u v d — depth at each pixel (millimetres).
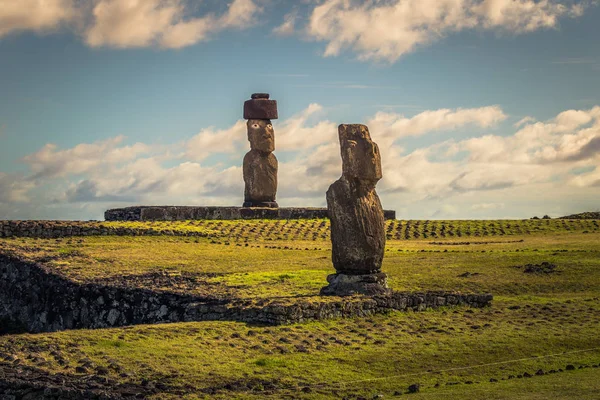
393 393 23828
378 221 35938
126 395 22609
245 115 69250
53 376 23984
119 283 40562
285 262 48031
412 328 31641
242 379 24953
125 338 28266
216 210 65000
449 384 24750
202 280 41656
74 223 56250
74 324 40625
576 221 66438
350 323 31969
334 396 23516
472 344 29234
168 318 36656
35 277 44281
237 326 30688
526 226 64500
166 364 25906
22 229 54000
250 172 68500
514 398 22328
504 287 40719
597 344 29344
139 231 56000
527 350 28672
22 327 43938
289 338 29281
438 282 41625
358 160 35438
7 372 24062
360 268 35688
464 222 67312
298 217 67000
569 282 41438
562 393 22688
